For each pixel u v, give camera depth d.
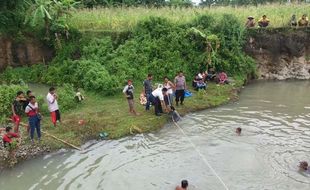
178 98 17.77
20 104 15.82
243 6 29.66
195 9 27.92
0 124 15.23
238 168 12.01
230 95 19.86
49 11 23.14
